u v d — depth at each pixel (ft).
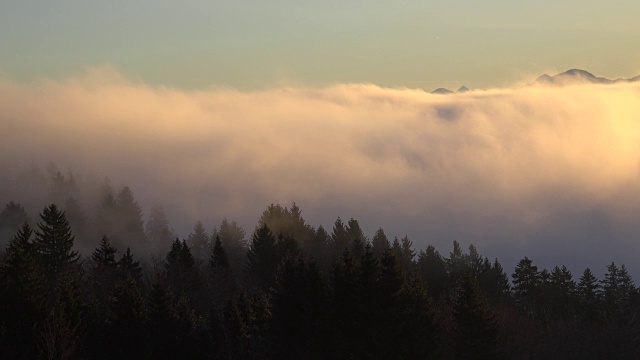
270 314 170.30
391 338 154.51
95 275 233.55
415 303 163.12
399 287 157.69
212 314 179.32
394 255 161.58
